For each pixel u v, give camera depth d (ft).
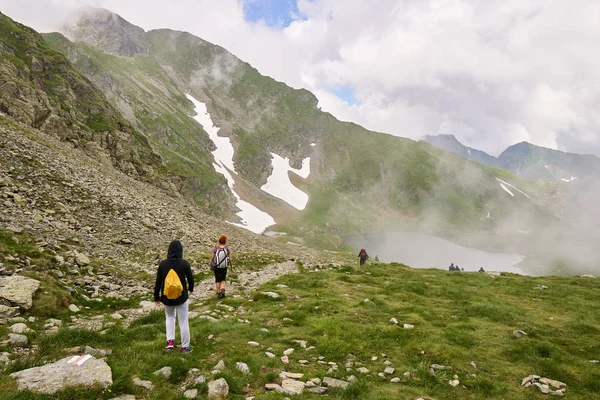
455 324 47.09
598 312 54.95
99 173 139.95
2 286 37.55
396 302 58.39
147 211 116.16
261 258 108.27
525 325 47.62
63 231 67.51
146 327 37.29
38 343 28.71
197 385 24.52
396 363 34.24
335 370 31.30
